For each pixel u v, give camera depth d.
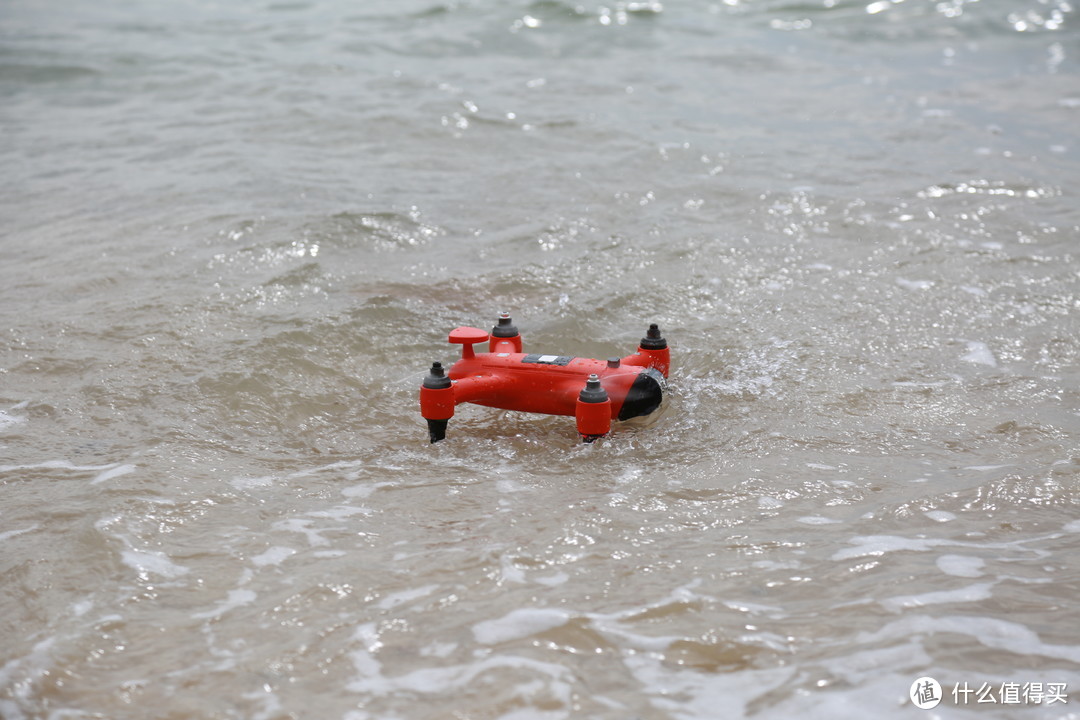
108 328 4.95
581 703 2.35
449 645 2.59
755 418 4.12
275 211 6.75
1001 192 7.24
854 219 6.71
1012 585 2.80
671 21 13.99
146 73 11.08
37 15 14.57
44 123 9.34
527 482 3.60
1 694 2.43
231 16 14.59
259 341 4.78
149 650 2.60
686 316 5.30
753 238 6.42
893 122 9.33
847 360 4.70
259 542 3.15
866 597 2.76
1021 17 14.00
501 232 6.54
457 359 4.80
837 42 12.90
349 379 4.57
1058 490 3.39
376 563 3.01
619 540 3.13
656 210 6.96
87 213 6.84
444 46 12.44
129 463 3.67
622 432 4.02
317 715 2.34
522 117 9.28
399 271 5.85
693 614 2.70
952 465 3.65
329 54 11.95
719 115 9.53
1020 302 5.37
